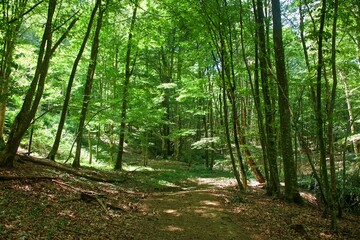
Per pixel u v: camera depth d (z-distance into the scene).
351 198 14.00
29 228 6.19
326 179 9.23
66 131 26.66
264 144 13.89
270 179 13.80
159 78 31.48
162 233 7.89
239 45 16.56
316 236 8.55
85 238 6.47
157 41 19.69
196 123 36.47
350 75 17.48
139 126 21.62
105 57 21.42
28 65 17.34
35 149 20.11
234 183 18.64
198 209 10.16
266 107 13.06
